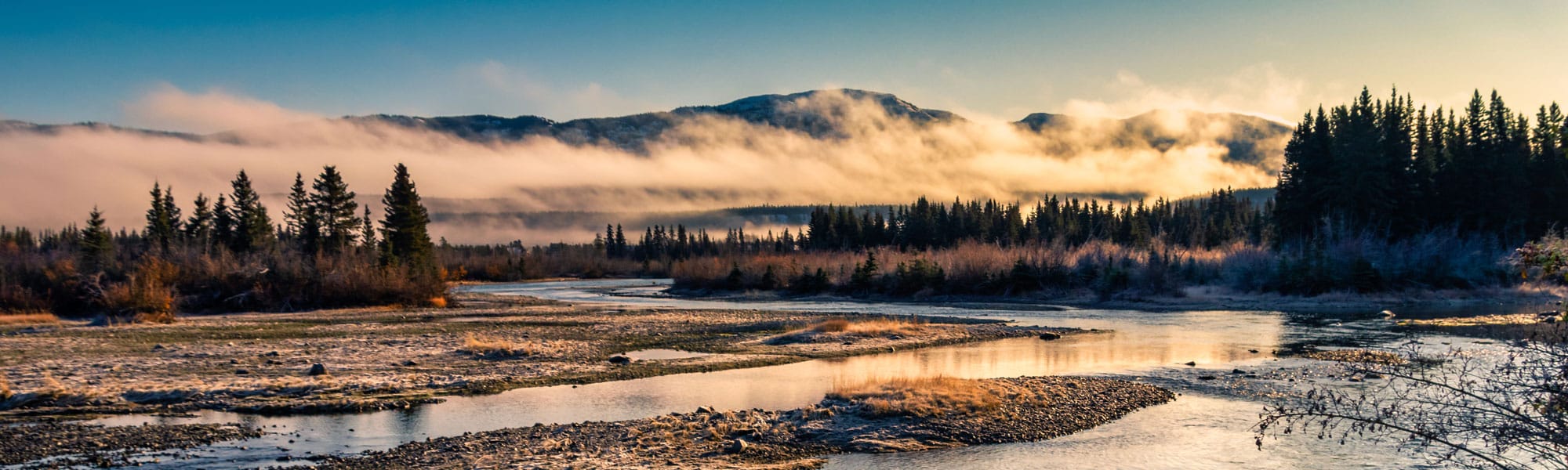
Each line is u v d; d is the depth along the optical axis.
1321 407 11.28
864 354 31.89
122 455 15.47
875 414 17.83
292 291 62.97
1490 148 77.19
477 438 16.75
